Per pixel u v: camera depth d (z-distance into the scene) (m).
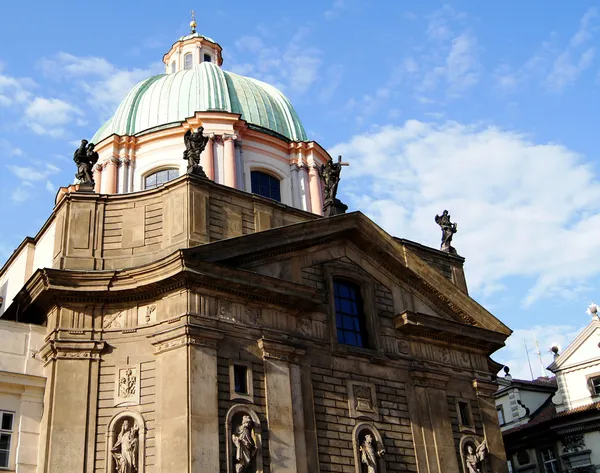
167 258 28.94
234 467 27.28
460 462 34.69
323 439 30.55
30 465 27.48
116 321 29.70
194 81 48.53
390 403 33.59
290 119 49.69
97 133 48.78
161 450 26.88
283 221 34.41
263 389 29.44
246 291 30.52
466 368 37.62
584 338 50.75
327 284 33.97
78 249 30.88
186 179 31.62
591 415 48.03
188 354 27.83
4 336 28.94
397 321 35.69
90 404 28.09
